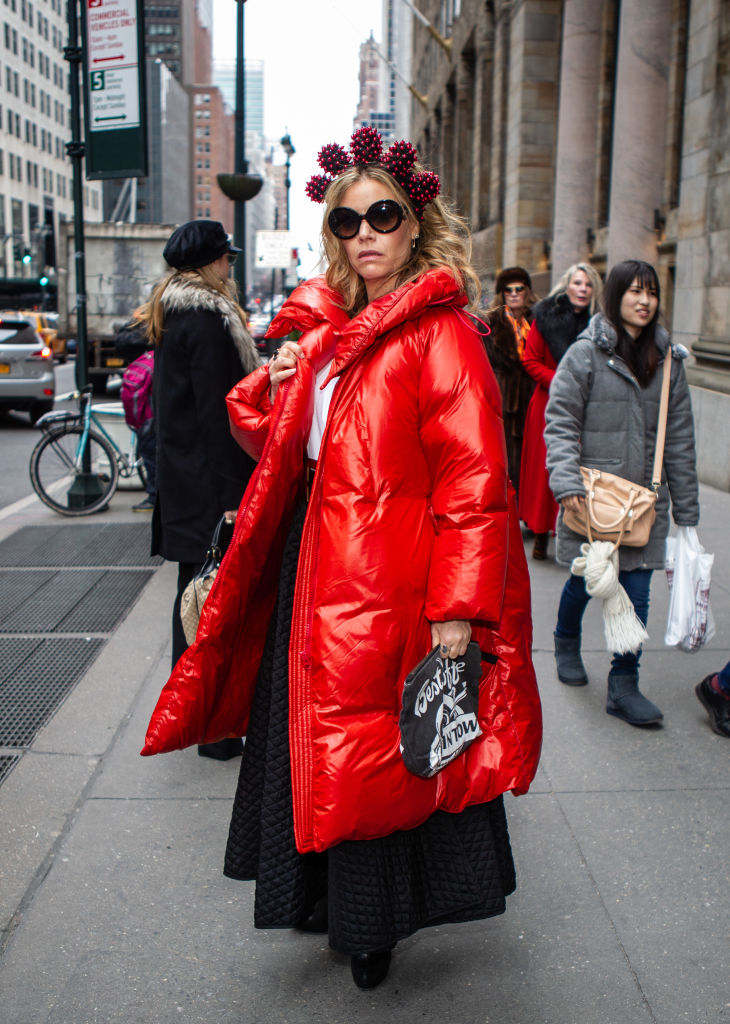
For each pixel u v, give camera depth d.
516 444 6.86
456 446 2.01
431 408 2.05
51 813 3.21
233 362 3.50
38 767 3.54
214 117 191.00
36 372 16.30
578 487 3.67
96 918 2.65
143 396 7.69
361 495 2.05
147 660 4.67
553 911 2.67
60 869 2.88
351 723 2.04
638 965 2.44
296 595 2.12
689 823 3.13
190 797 3.33
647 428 3.74
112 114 8.05
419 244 2.29
